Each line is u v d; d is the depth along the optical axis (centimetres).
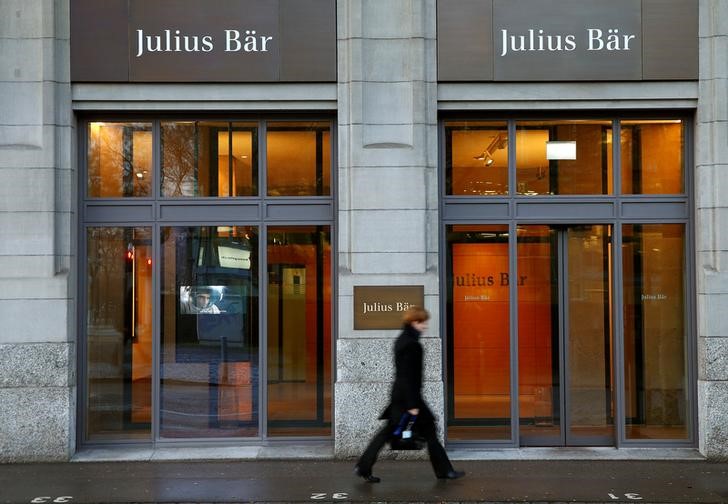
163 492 793
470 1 968
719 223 950
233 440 986
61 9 963
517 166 999
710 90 962
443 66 965
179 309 997
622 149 999
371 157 955
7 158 939
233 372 995
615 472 873
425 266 955
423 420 800
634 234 998
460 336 995
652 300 997
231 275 998
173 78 961
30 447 930
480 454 952
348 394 937
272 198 995
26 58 950
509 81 966
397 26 965
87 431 984
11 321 936
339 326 948
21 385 933
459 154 998
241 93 970
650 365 995
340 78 966
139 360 994
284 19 965
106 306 994
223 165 1000
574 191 1000
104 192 997
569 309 1001
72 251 970
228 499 768
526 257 1003
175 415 993
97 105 971
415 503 752
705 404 945
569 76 964
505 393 993
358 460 845
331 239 993
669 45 968
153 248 993
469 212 993
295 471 876
